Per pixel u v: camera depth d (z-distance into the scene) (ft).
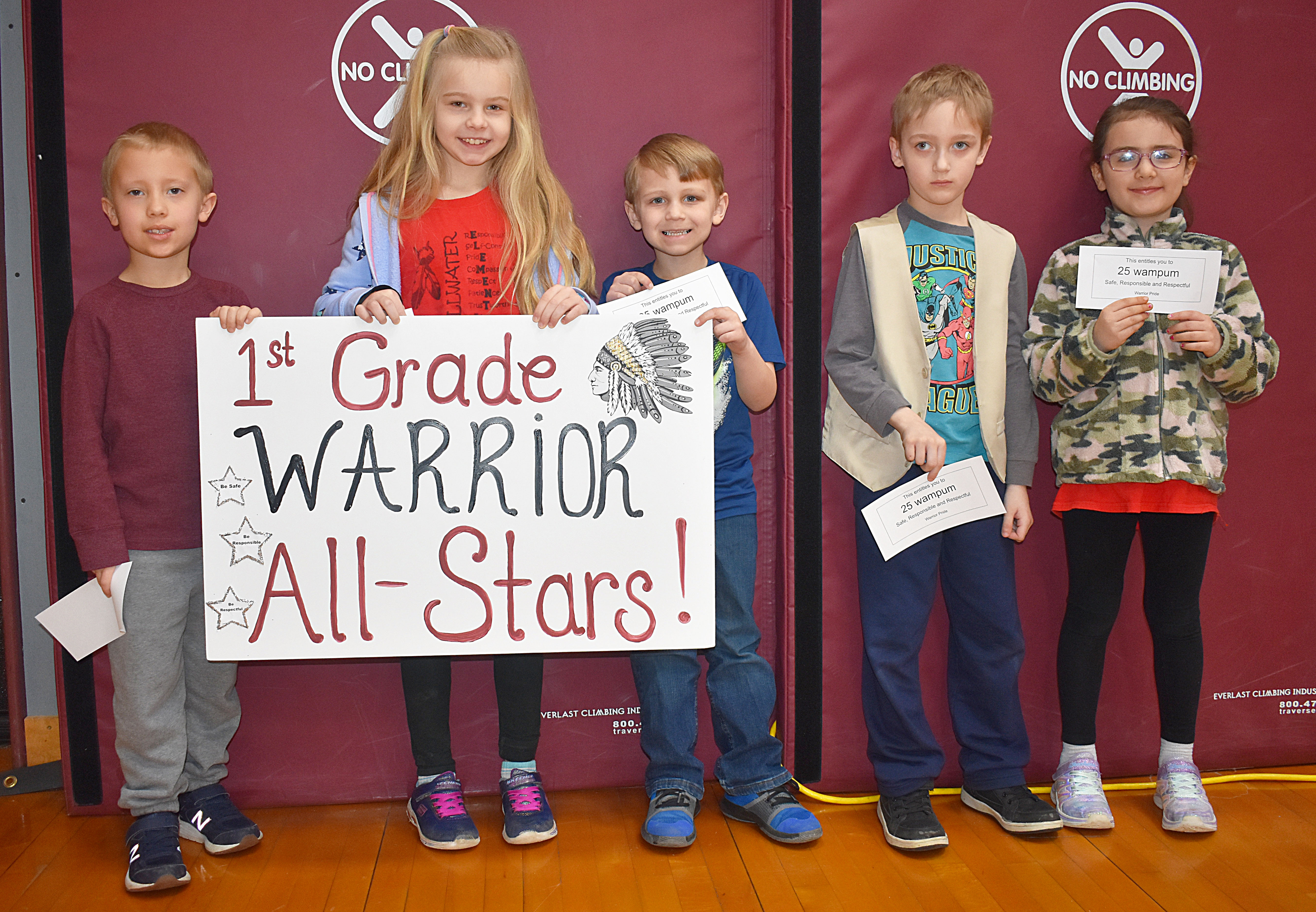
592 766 6.13
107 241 5.54
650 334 4.96
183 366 5.13
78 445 4.94
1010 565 5.56
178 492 5.12
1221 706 6.22
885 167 5.81
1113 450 5.42
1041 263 5.95
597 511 4.98
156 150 4.92
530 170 5.25
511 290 5.24
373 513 4.93
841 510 5.97
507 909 4.68
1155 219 5.63
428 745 5.43
